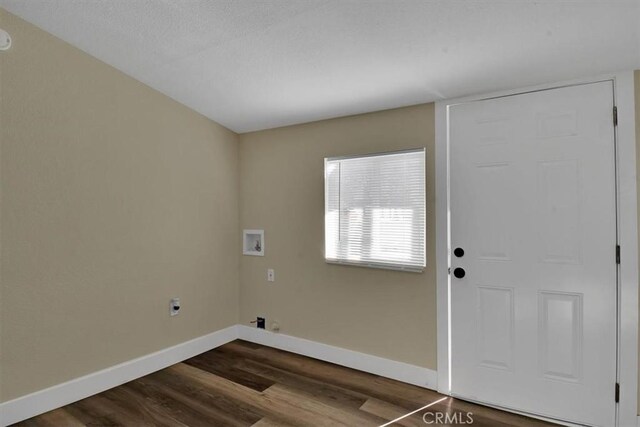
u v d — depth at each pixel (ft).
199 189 9.84
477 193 7.29
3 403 6.28
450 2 5.02
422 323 7.84
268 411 6.85
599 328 6.25
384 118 8.40
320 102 8.49
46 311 6.83
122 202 8.06
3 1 6.01
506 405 6.98
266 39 6.42
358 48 6.34
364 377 8.27
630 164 6.04
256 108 9.21
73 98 7.20
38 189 6.72
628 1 4.62
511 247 6.98
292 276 9.87
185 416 6.68
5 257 6.32
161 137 8.87
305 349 9.57
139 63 7.67
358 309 8.71
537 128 6.75
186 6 5.83
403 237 8.12
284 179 10.07
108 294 7.80
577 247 6.43
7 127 6.32
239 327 11.02
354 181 8.85
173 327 9.14
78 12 6.22
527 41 5.62
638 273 5.98
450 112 7.60
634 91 6.04
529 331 6.81
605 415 6.21
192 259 9.65
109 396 7.41
